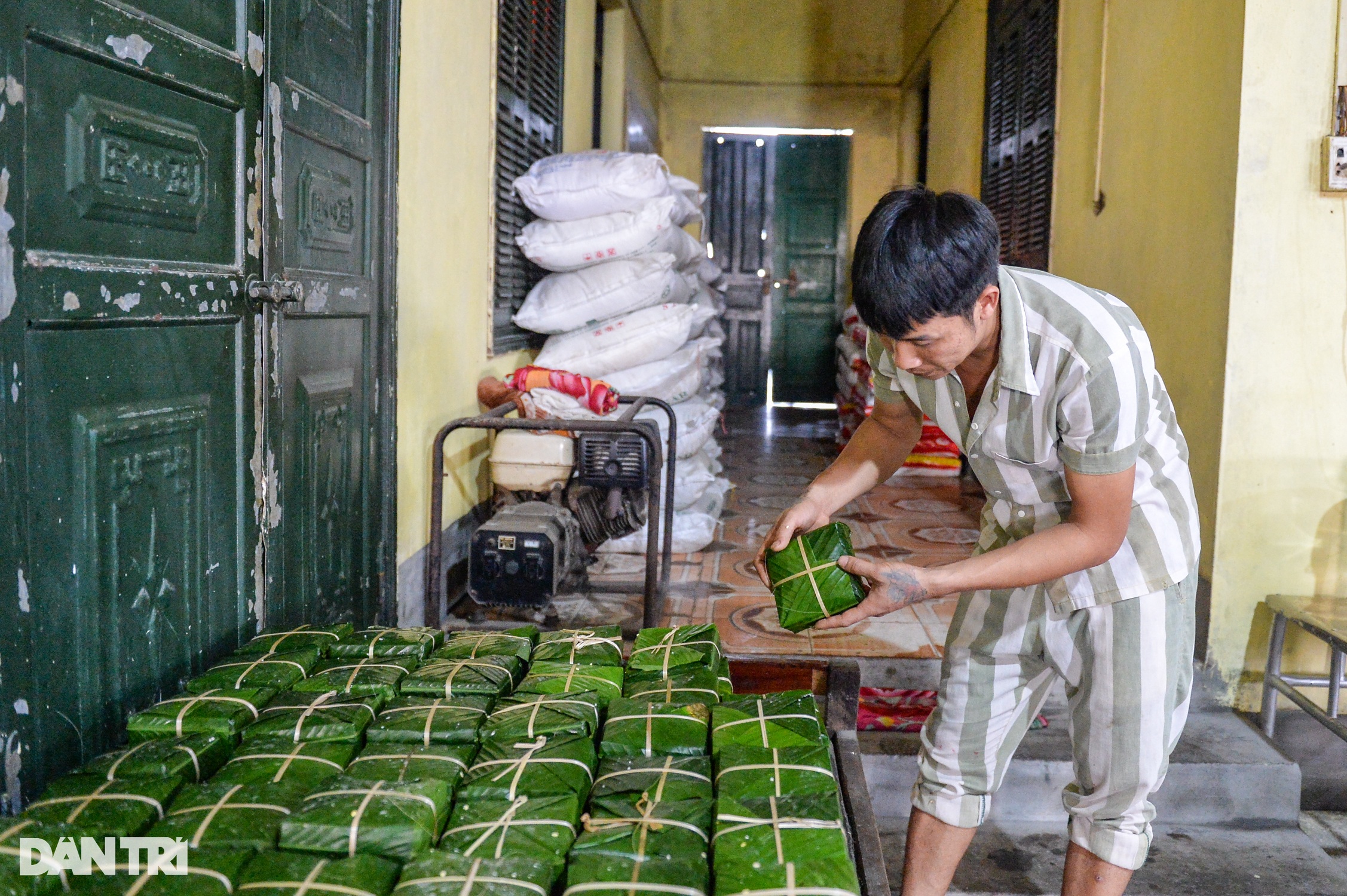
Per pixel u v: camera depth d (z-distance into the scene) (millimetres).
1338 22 2588
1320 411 2701
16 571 1158
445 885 930
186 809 1055
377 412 2365
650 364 3783
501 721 1287
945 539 4324
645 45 7535
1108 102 3623
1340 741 2771
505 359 3684
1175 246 3029
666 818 1070
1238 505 2740
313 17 1927
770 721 1295
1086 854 1626
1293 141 2623
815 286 9172
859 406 6516
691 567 3713
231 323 1636
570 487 3084
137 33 1339
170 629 1487
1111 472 1378
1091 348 1352
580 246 3592
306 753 1188
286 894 905
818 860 980
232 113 1612
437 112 2789
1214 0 2783
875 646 2906
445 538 2963
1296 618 2580
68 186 1228
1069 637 1608
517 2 3717
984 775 1707
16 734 1168
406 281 2557
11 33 1109
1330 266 2654
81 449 1276
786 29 8703
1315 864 2350
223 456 1626
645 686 1444
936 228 1224
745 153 9047
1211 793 2506
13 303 1131
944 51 7090
